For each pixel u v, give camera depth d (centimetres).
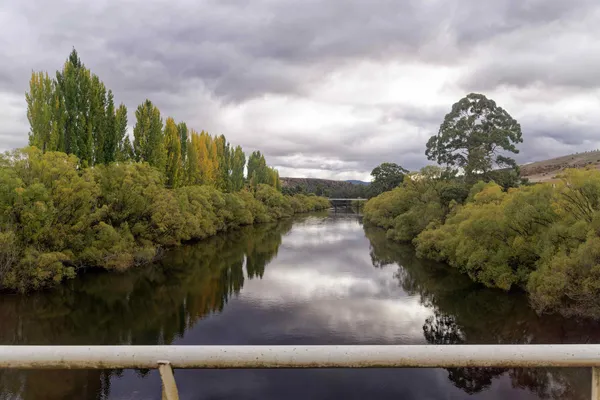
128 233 3134
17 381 1231
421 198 4544
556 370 1316
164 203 3394
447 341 1633
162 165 4384
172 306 2139
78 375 1274
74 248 2683
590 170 1883
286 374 1334
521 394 1188
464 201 4056
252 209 7088
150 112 4334
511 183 4656
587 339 1567
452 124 5422
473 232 2405
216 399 1178
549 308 1825
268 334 1738
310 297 2311
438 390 1220
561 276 1655
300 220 8212
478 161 4672
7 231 2172
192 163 5438
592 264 1572
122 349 141
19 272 2239
